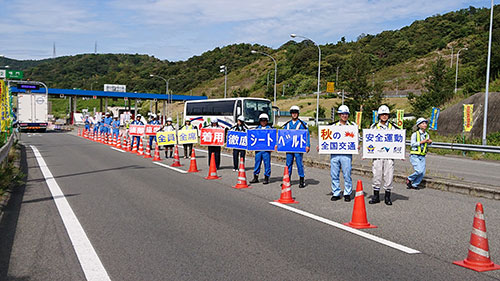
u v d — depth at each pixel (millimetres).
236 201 9359
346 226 7137
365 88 53469
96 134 34094
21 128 46406
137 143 23406
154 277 4836
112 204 8984
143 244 6105
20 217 7773
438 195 10258
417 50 128125
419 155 11117
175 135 19594
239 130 14430
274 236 6508
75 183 11914
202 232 6742
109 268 5133
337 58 122812
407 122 36969
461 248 5938
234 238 6398
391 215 8016
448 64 106562
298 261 5367
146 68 191000
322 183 12117
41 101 46875
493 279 4777
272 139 11836
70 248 5926
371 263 5301
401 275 4895
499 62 42906
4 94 17953
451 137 31047
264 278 4793
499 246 6102
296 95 111688
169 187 11297
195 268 5121
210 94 136875
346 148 9281
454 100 44938
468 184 10555
